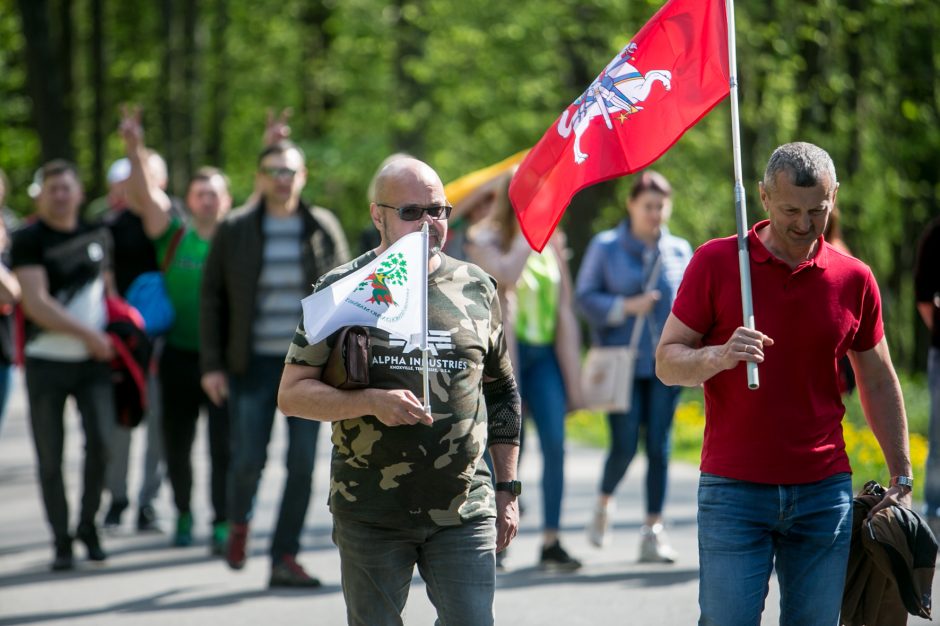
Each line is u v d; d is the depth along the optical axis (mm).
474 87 41656
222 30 44281
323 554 13352
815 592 6574
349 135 45531
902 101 29047
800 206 6348
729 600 6500
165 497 17562
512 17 39938
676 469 18844
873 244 32656
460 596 6438
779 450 6539
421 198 6629
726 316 6629
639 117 7633
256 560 13047
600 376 12359
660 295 12461
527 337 12156
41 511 16344
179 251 13875
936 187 32000
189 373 13680
